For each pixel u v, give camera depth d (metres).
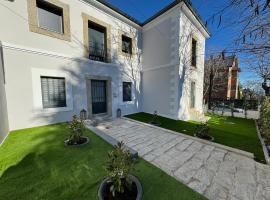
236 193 2.27
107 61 8.24
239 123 8.19
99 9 7.62
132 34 9.67
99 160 3.13
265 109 6.28
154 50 9.52
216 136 5.46
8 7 4.93
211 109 12.67
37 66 5.67
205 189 2.34
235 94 20.33
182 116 8.66
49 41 5.98
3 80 4.67
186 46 8.65
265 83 10.05
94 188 2.24
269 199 2.15
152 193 2.19
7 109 4.98
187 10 8.02
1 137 3.96
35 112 5.69
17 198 2.01
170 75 8.48
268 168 3.06
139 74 10.48
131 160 2.25
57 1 6.10
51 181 2.40
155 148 4.07
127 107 9.67
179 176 2.69
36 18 5.59
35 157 3.21
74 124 4.11
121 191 2.06
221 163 3.24
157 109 9.51
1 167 2.79
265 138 4.91
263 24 2.77
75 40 6.82
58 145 3.90
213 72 14.62
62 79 6.57
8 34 4.96
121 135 5.30
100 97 8.37
